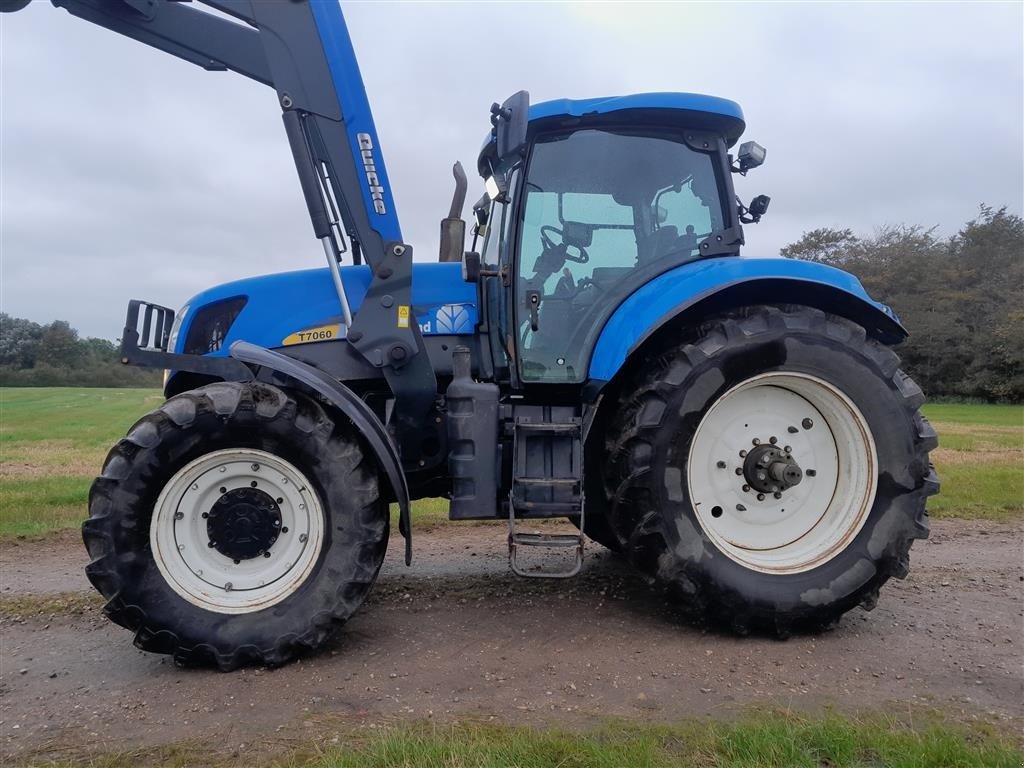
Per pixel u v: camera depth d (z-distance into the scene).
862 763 2.30
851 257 50.59
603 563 4.87
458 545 5.52
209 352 4.06
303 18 3.45
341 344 3.89
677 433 3.36
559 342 3.83
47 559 5.27
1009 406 33.84
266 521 3.27
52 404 36.81
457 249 4.52
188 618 3.10
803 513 3.65
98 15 3.53
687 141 3.95
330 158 3.51
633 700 2.79
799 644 3.40
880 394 3.50
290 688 2.95
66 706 2.84
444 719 2.63
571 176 3.88
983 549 5.36
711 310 3.66
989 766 2.28
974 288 44.16
